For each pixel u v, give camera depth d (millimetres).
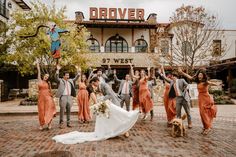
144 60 31922
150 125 10844
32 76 33094
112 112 8273
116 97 8773
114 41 34000
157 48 29000
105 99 8570
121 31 33906
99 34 33594
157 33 27922
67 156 6266
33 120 12836
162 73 10945
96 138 8203
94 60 26609
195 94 19141
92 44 33656
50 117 9867
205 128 9031
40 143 7730
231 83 28656
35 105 20031
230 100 21375
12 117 14188
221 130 9805
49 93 10055
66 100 10344
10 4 30078
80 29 25234
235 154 6586
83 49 25234
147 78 11984
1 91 24516
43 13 24094
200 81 9164
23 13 24219
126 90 12297
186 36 23906
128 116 8258
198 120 12281
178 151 6840
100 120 8375
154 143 7691
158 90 21297
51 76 23578
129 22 33656
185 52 23703
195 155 6480
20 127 10672
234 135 8859
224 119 12734
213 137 8523
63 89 10344
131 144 7570
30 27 23422
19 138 8461
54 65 23422
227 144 7586
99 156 6363
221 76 35188
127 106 12422
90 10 33500
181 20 24375
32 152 6766
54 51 13156
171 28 27234
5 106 19469
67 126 10578
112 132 8266
